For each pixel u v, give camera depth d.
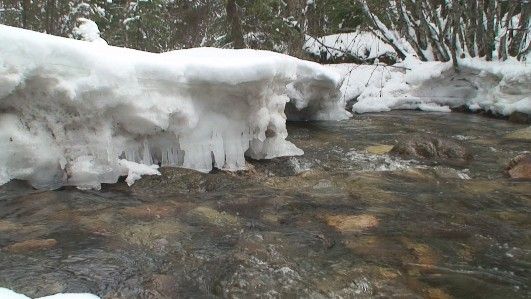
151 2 8.90
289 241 3.02
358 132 6.70
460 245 3.03
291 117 7.56
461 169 4.84
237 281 2.53
